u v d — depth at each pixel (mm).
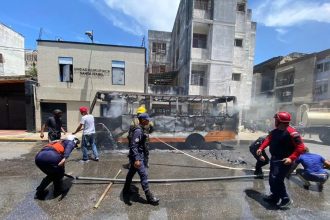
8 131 14117
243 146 10977
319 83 25375
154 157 7988
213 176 5781
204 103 11141
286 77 30938
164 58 29578
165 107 11070
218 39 19469
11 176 5555
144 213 3705
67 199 4180
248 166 6945
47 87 14469
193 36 20453
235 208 3977
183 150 9312
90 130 7062
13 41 24141
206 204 4117
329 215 3791
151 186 4980
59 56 14633
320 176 4758
